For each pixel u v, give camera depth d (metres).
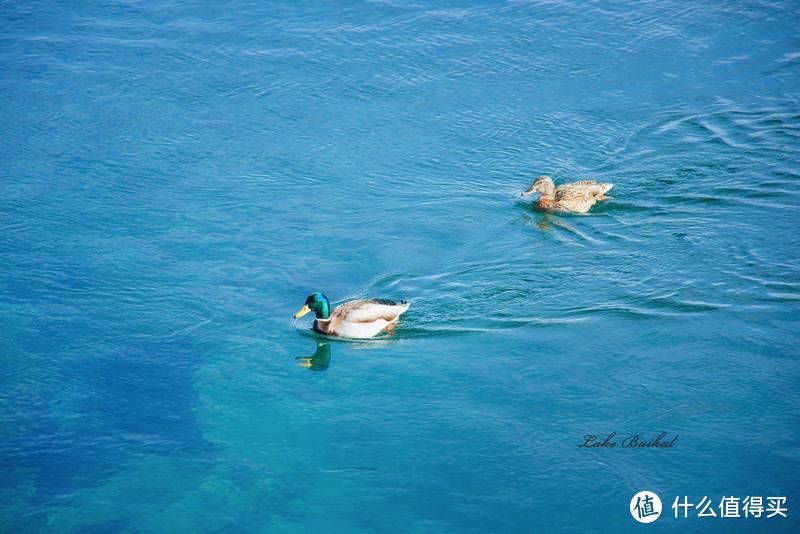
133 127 37.06
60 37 44.62
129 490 19.52
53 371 23.58
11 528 18.36
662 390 22.31
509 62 41.75
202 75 40.97
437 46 43.25
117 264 28.61
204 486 19.62
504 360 23.78
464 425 21.38
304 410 22.09
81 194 32.66
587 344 24.22
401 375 23.39
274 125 37.25
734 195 31.55
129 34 45.00
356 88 39.81
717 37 43.78
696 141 35.28
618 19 45.84
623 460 20.03
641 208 31.09
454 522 18.50
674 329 24.64
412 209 31.67
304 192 32.88
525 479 19.62
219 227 30.78
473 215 31.22
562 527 18.27
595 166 33.97
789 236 28.94
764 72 40.47
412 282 27.41
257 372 23.67
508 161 34.66
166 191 32.94
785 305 25.42
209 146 35.81
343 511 18.84
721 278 26.89
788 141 35.03
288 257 28.95
